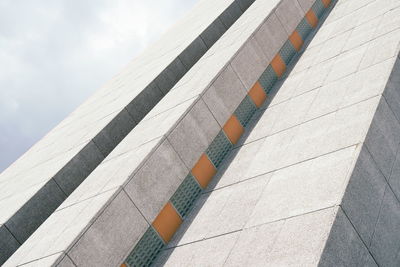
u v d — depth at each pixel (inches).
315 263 232.2
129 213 361.4
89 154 577.9
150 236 375.6
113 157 459.2
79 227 334.6
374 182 302.5
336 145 332.5
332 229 250.1
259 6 724.7
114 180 385.1
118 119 615.2
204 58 611.2
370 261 262.7
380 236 281.3
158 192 388.8
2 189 703.7
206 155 451.5
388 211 301.0
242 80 518.9
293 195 307.9
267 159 395.2
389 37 452.8
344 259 246.5
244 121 512.4
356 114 354.9
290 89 524.4
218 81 487.5
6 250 490.6
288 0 653.3
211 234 342.0
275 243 271.7
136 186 374.0
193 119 444.8
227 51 555.8
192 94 476.7
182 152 422.3
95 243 332.2
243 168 414.9
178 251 354.6
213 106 470.9
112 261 338.3
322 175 306.0
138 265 358.9
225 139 478.9
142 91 651.5
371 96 365.4
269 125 467.5
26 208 516.7
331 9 740.0
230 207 360.5
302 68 564.4
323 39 617.0
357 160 297.1
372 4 604.4
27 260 338.3
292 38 645.9
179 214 404.5
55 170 562.9
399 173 334.3
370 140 319.6
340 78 445.7
